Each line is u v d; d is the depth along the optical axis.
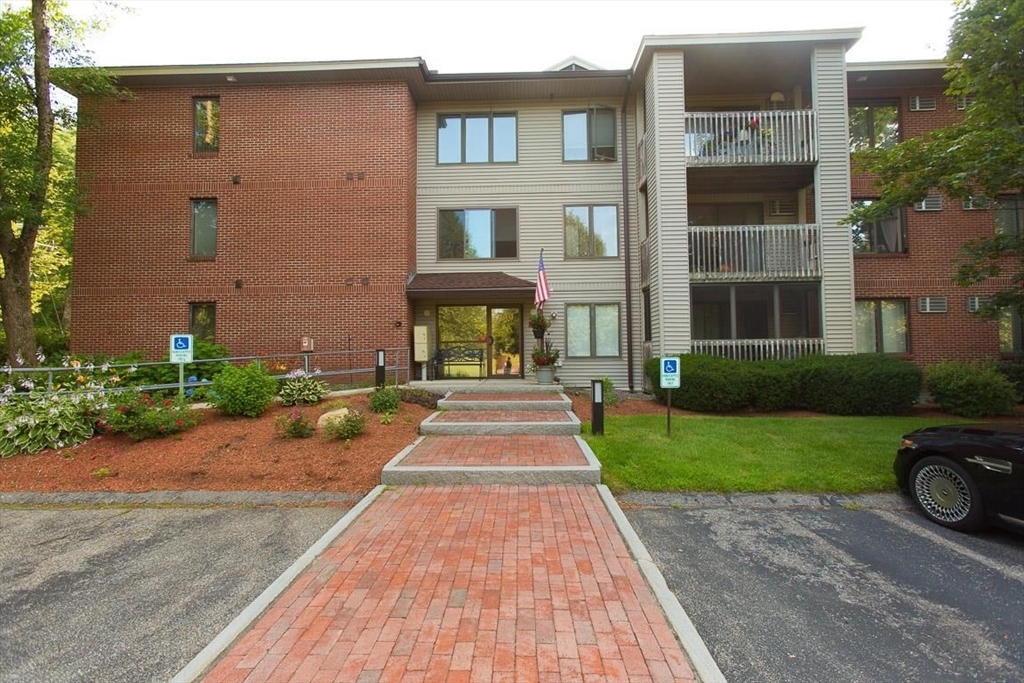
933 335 13.84
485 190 15.43
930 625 3.45
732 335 12.55
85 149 14.33
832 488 6.27
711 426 8.98
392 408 9.53
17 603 3.80
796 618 3.54
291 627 3.25
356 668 2.83
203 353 12.48
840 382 10.65
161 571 4.32
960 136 7.95
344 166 14.15
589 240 15.36
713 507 5.85
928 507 5.45
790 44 12.62
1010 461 4.79
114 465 7.14
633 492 6.25
